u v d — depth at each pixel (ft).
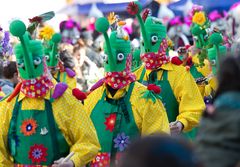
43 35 45.42
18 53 33.22
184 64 55.16
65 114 33.12
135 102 37.32
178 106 44.52
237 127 18.16
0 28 48.67
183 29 83.41
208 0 78.33
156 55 43.88
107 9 88.79
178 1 85.25
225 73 19.30
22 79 33.37
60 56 57.93
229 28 69.41
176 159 15.26
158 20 44.04
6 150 33.94
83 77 71.46
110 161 37.32
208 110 18.85
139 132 37.24
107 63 37.81
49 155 33.04
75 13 90.58
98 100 38.27
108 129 37.55
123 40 37.58
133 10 42.34
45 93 33.14
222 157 18.10
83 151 32.86
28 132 33.04
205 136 18.45
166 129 37.09
